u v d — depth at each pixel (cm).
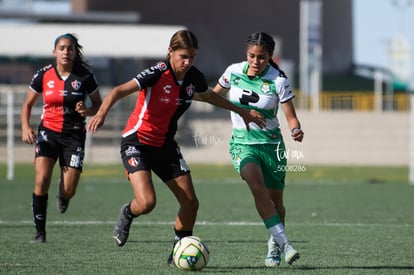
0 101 10275
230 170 8969
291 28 18600
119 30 11569
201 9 17950
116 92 2470
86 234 3728
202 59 17875
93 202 5431
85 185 6862
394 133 11056
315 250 3269
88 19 14462
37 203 3375
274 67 2819
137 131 2612
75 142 3322
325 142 11062
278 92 2777
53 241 3462
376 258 3036
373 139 11062
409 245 3434
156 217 4516
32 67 13175
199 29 17912
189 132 10925
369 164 10944
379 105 11656
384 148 11044
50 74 3303
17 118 10162
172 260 2759
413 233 3891
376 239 3647
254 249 3278
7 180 7256
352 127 11075
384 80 17650
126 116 10375
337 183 7444
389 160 11031
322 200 5781
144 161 2611
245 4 18275
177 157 2655
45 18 14212
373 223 4350
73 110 3303
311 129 11069
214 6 18050
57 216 4556
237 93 2816
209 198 5828
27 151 10088
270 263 2825
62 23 14650
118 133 10281
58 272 2647
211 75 17812
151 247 3300
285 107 2780
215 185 7031
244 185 7025
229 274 2617
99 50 11300
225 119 11131
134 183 2575
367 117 11088
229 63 18200
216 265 2838
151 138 2614
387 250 3272
